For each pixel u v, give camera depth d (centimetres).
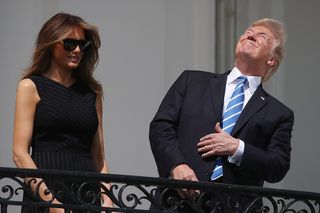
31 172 1644
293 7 2819
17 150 1734
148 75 2653
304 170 2769
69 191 1672
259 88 1870
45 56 1800
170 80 2670
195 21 2709
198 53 2702
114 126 2606
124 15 2659
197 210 1742
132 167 2598
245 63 1873
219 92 1850
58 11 2598
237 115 1830
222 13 2759
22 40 2570
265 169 1791
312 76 2812
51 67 1805
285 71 2792
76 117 1778
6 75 2552
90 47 1836
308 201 1839
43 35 1800
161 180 1705
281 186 2734
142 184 1700
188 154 1803
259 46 1873
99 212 1739
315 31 2830
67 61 1797
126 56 2647
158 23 2681
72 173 1659
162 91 2656
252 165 1781
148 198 1719
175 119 1834
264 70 1886
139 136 2619
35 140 1761
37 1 2597
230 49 2756
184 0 2709
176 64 2684
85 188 1755
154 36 2675
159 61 2669
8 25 2575
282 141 1831
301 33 2820
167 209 1727
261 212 1811
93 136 1830
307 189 2762
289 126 1850
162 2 2691
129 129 2614
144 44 2664
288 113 1858
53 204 1666
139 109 2630
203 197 1767
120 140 2603
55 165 1747
